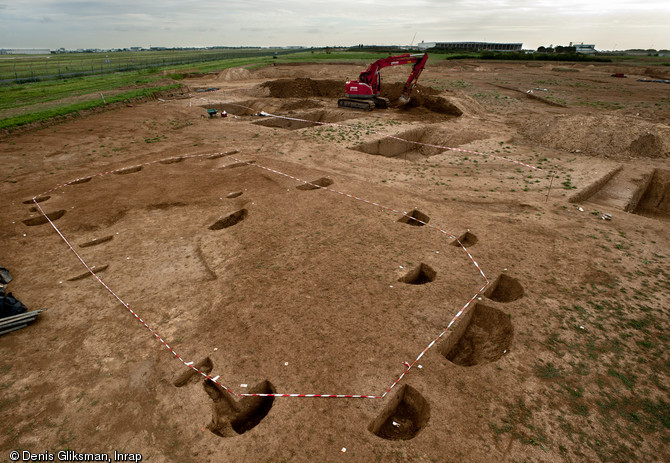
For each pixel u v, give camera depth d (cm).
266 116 2708
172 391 540
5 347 615
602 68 6181
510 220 1057
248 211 1110
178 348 613
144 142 1897
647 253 896
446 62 7150
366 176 1415
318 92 3619
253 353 602
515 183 1348
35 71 5478
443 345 623
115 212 1111
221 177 1390
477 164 1573
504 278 802
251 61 8175
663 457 453
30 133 2022
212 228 1046
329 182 1368
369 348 609
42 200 1213
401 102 2825
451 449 458
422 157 2080
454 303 714
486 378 557
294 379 554
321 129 2175
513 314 684
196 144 1862
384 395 530
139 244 938
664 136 1697
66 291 759
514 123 2350
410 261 852
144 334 644
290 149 1773
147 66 6612
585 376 561
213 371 572
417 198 1208
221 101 3197
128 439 473
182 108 2834
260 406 552
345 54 10794
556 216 1087
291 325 658
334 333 640
